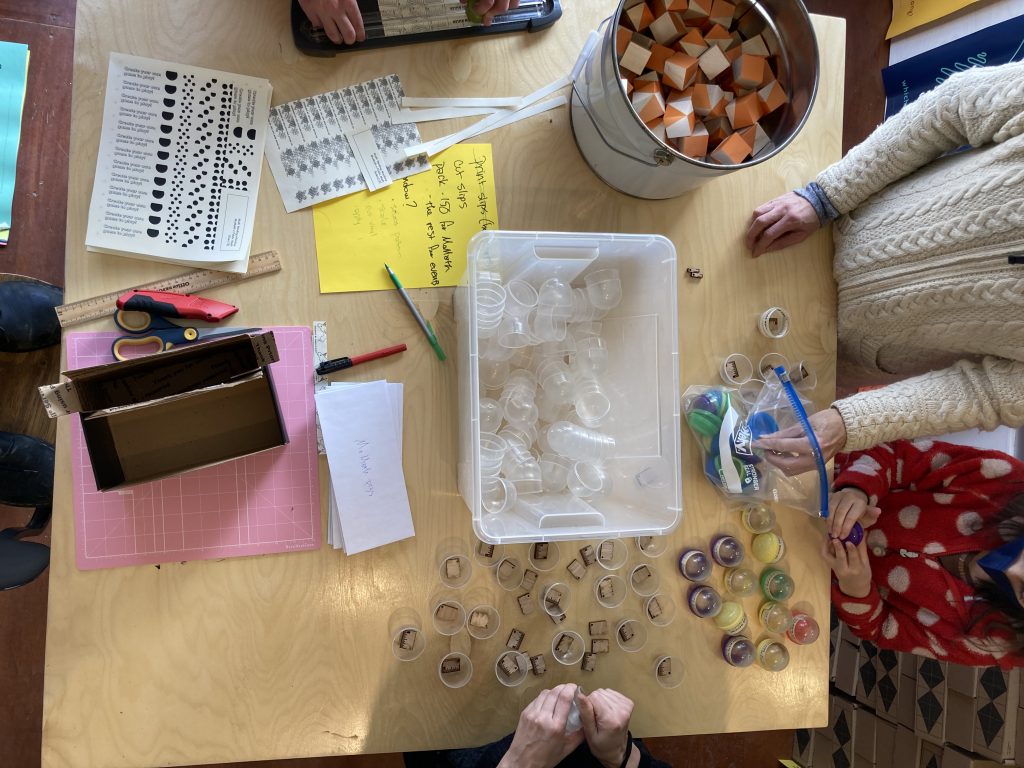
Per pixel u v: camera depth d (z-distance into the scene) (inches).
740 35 37.8
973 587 42.8
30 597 55.9
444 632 39.3
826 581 43.5
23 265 55.2
